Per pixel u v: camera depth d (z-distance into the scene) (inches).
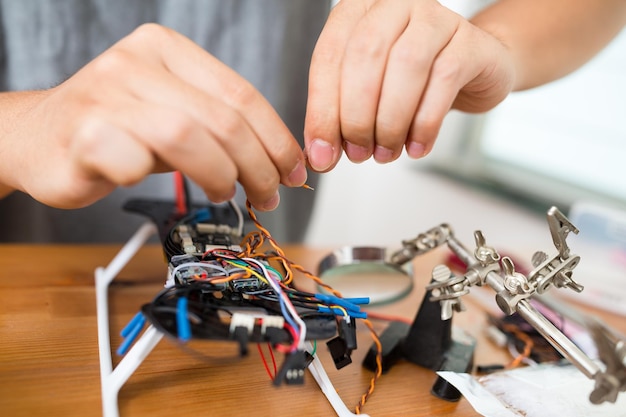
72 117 12.6
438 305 18.1
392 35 15.4
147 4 32.4
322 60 15.9
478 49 17.3
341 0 17.6
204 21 33.3
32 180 14.1
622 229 30.1
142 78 12.7
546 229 59.2
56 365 15.9
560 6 26.1
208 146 12.3
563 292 27.1
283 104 36.4
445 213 66.9
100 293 20.7
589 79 58.0
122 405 14.5
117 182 12.1
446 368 17.7
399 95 15.3
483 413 15.2
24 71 30.7
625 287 27.9
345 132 15.8
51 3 30.1
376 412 15.6
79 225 34.0
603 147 57.5
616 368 12.8
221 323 12.9
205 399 15.2
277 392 15.9
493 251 15.9
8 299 20.0
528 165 66.3
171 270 15.3
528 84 26.1
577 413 15.7
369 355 18.0
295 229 40.3
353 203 72.2
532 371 18.0
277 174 14.6
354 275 24.2
